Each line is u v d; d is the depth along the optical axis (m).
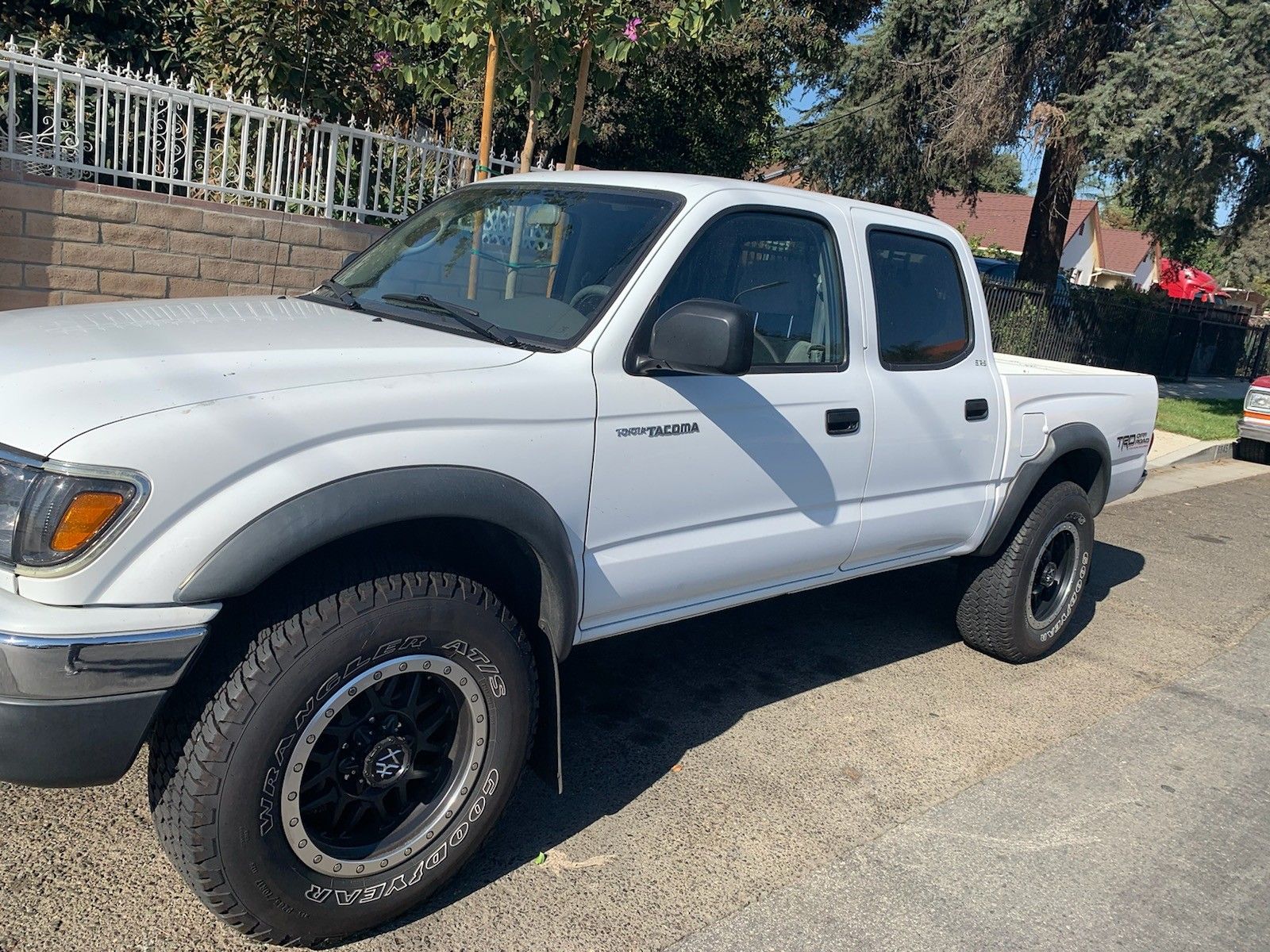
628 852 3.07
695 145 18.38
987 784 3.74
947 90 17.22
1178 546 7.91
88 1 9.91
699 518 3.18
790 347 3.46
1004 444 4.39
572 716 3.94
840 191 19.89
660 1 7.28
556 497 2.74
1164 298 20.94
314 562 2.41
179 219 6.83
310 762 2.41
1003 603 4.70
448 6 5.79
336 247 7.57
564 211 3.34
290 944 2.46
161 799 2.28
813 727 4.06
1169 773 3.99
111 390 2.19
